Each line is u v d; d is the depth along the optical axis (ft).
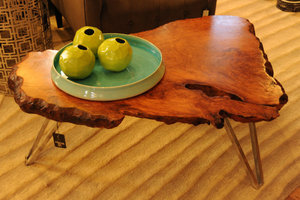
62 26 7.02
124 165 4.15
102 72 3.21
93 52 3.30
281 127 4.84
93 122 2.75
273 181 4.04
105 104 2.85
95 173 4.03
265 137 4.66
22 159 4.17
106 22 5.26
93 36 3.26
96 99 2.86
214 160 4.27
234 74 3.29
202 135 4.63
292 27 7.50
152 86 3.02
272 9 8.25
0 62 4.89
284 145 4.55
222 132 4.68
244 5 8.38
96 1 4.94
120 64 3.08
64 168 4.08
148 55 3.47
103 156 4.25
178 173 4.08
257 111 2.83
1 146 4.33
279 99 2.98
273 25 7.55
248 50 3.71
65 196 3.76
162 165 4.17
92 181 3.94
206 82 3.15
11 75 3.20
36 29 4.98
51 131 3.78
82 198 3.75
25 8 4.66
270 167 4.22
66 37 6.71
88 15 5.05
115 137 4.53
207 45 3.78
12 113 4.84
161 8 5.56
